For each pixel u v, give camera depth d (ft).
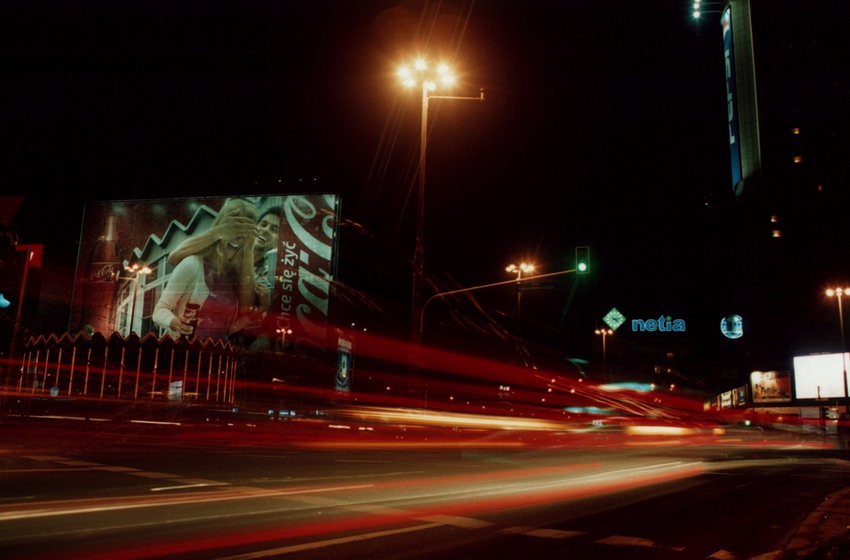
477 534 24.00
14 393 97.25
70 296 249.55
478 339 362.53
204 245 228.63
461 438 79.92
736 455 74.69
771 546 23.49
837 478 48.49
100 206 239.30
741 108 315.37
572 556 21.04
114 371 111.86
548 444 81.56
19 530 21.74
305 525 24.29
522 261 131.64
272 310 219.61
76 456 46.16
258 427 92.73
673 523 27.84
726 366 435.53
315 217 223.51
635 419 172.76
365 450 62.44
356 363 308.81
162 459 45.60
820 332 277.85
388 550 20.92
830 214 288.51
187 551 19.63
